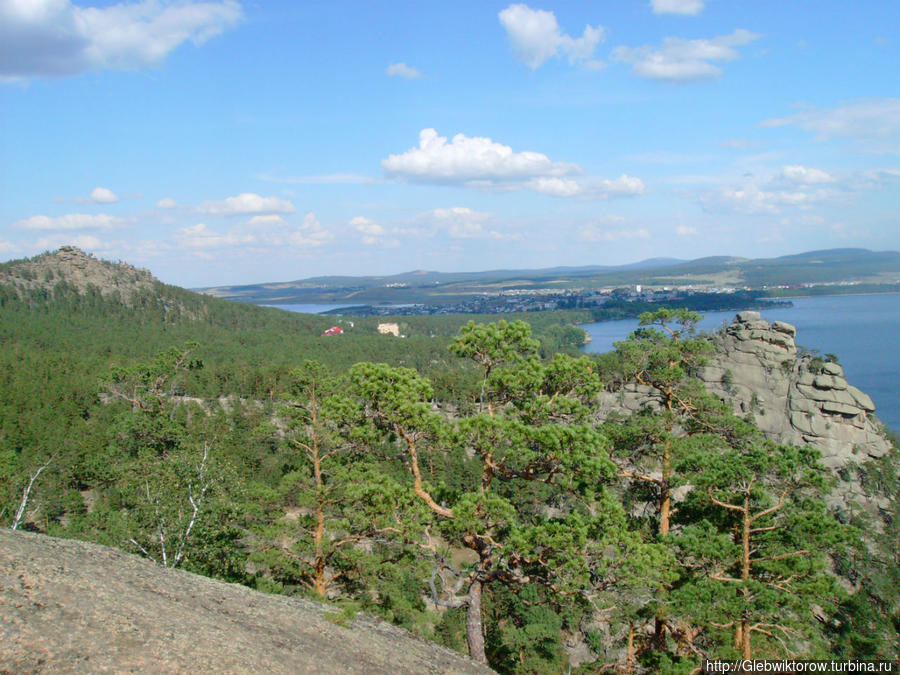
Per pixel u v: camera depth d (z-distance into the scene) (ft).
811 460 86.69
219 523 96.68
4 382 304.09
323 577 101.76
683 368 106.63
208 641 47.39
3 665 35.83
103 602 47.70
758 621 82.23
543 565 77.56
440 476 205.26
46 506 156.46
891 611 141.49
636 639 94.02
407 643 67.00
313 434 110.22
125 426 189.57
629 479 101.50
